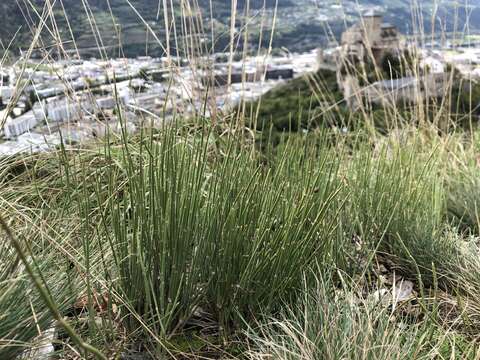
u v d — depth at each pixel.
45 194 1.92
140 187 1.56
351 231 2.17
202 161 1.72
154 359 1.54
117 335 1.59
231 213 1.65
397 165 2.56
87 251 1.39
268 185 1.76
